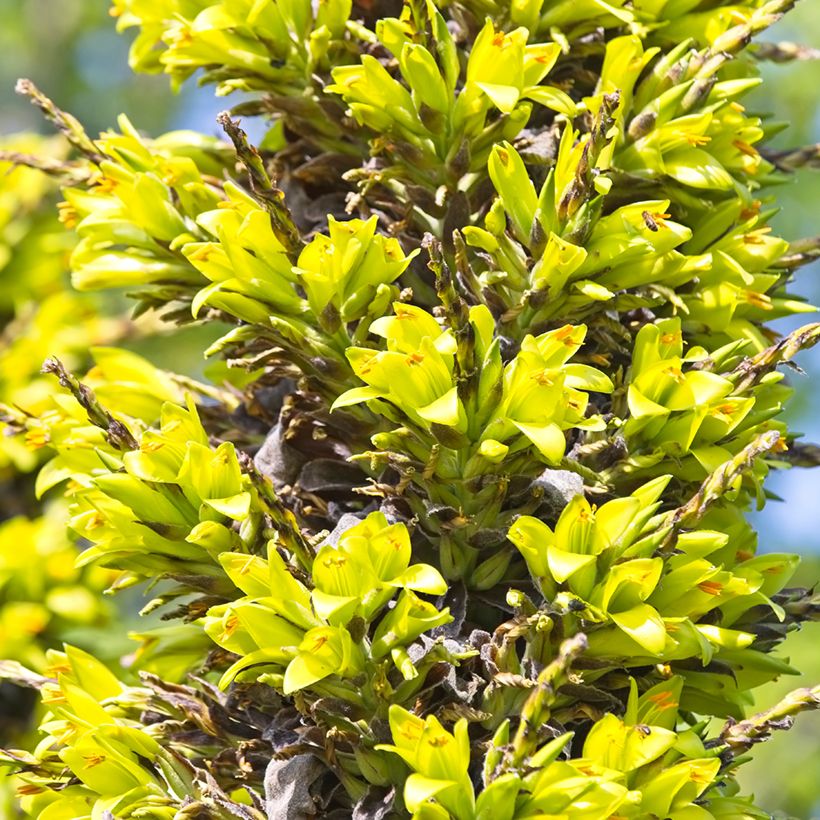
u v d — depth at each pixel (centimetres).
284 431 243
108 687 245
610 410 241
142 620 287
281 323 238
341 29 246
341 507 242
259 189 237
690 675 240
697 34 247
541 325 240
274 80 247
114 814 238
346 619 233
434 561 239
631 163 242
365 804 235
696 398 238
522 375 234
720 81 248
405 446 236
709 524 242
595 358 240
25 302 286
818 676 411
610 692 239
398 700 234
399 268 239
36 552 275
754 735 237
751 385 239
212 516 238
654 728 234
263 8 245
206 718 242
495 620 239
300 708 235
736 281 244
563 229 238
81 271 248
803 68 452
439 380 234
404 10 242
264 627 234
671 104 242
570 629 235
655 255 239
